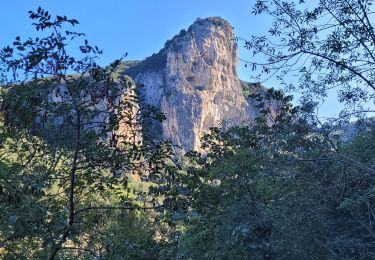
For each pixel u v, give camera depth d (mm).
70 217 5730
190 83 116250
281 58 7867
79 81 5312
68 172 6109
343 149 9328
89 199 6879
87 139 5445
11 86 5125
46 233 5500
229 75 125062
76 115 5430
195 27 125562
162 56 123250
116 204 6684
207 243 10727
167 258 11375
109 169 6035
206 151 12414
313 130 9117
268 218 9031
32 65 4984
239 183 10039
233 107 120312
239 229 8289
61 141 5598
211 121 114062
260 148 9812
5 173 4934
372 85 7461
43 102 5246
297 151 9125
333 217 9320
